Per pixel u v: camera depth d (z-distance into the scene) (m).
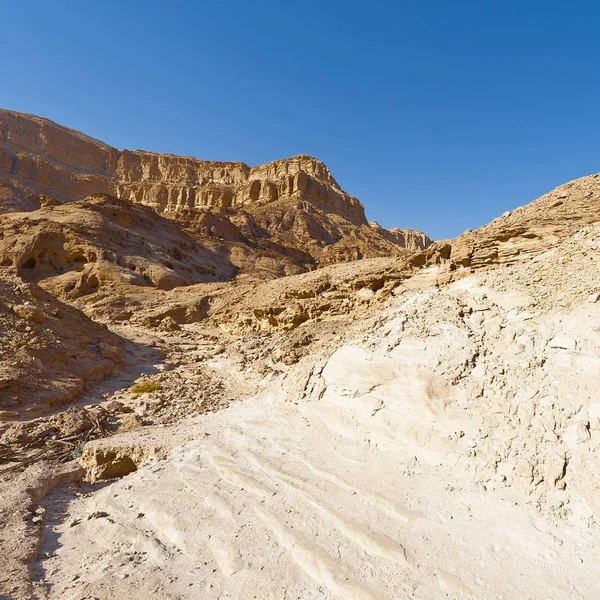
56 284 41.12
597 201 19.06
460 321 11.45
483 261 18.80
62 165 129.62
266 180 127.56
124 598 5.51
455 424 8.53
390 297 21.58
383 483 7.79
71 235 44.88
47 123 133.62
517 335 9.95
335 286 26.69
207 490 8.24
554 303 10.34
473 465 7.66
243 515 7.33
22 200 88.88
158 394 16.42
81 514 8.30
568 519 6.27
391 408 9.64
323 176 143.88
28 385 14.42
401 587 5.44
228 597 5.57
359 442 9.45
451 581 5.45
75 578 6.08
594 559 5.57
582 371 8.09
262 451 9.73
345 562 5.95
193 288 42.44
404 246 162.62
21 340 16.67
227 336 30.41
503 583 5.40
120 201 57.78
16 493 8.73
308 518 7.02
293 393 12.62
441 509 6.94
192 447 10.51
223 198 121.31
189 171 142.38
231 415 13.11
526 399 8.18
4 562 6.28
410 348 11.13
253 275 63.41
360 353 11.94
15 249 43.38
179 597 5.54
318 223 112.38
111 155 145.88
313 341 20.50
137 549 6.73
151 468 9.70
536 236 18.09
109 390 17.23
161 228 61.28
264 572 5.95
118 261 44.41
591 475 6.52
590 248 11.54
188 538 6.87
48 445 11.63
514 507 6.70
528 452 7.32
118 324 33.72
